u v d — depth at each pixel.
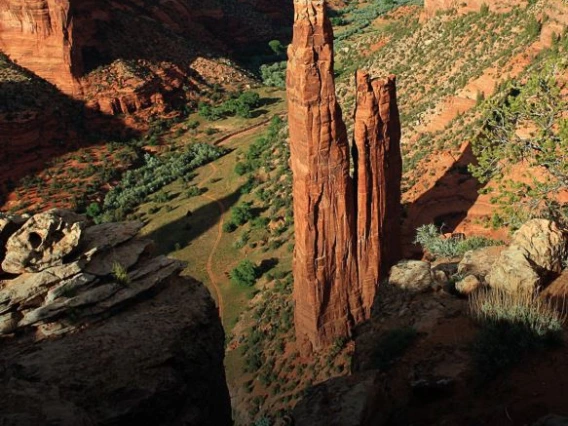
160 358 16.94
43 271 17.75
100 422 14.98
